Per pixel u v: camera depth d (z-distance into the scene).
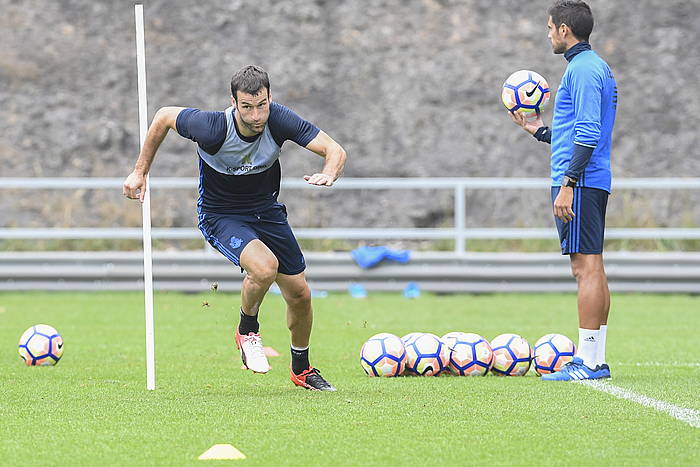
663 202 69.38
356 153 71.62
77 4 79.69
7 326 40.53
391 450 17.41
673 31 78.06
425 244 67.38
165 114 22.20
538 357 27.08
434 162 71.31
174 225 67.12
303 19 79.06
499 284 54.81
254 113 20.86
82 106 73.44
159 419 20.23
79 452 17.19
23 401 22.53
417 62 76.88
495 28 78.94
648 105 74.38
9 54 76.06
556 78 75.44
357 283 54.59
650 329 40.94
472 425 19.69
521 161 71.62
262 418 20.31
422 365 26.81
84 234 55.59
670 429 19.36
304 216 68.81
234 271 54.16
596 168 26.08
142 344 35.00
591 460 16.70
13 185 55.56
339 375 27.28
